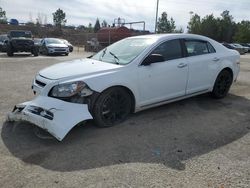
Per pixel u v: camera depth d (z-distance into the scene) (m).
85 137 4.36
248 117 5.43
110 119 4.77
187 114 5.53
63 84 4.28
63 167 3.49
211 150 4.01
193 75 5.79
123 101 4.89
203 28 77.31
